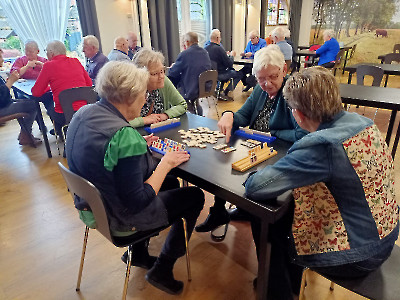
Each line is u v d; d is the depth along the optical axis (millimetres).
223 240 1927
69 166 1170
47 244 1919
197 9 6574
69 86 2889
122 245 1226
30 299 1522
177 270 1681
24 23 4469
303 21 8594
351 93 2729
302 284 1273
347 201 961
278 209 989
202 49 3863
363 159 928
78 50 5180
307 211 1035
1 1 4238
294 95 986
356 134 936
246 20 7516
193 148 1497
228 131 1629
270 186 973
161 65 1873
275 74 1548
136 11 5348
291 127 1605
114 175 1071
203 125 1856
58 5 4617
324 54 5676
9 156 3250
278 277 1319
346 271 1013
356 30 7777
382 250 981
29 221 2156
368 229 962
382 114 4332
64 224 2117
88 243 1922
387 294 968
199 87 3777
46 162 3098
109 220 1138
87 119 1089
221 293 1531
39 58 4004
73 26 5035
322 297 1491
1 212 2264
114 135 1032
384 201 979
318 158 916
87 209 1217
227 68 5270
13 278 1652
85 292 1562
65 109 2773
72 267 1728
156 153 1458
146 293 1549
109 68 1105
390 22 7254
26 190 2570
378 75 3506
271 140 1561
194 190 1482
